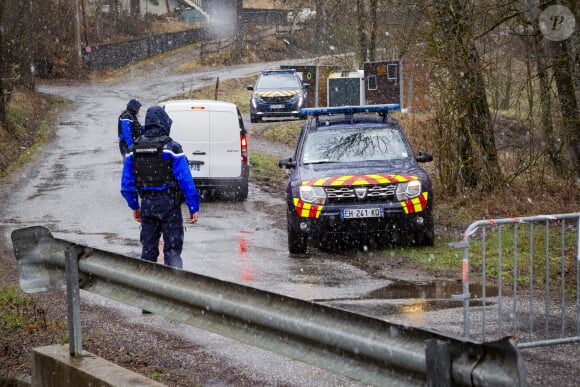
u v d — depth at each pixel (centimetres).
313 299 1689
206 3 17288
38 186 3766
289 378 1155
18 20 7475
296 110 6219
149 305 996
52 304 1655
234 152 3266
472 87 2903
